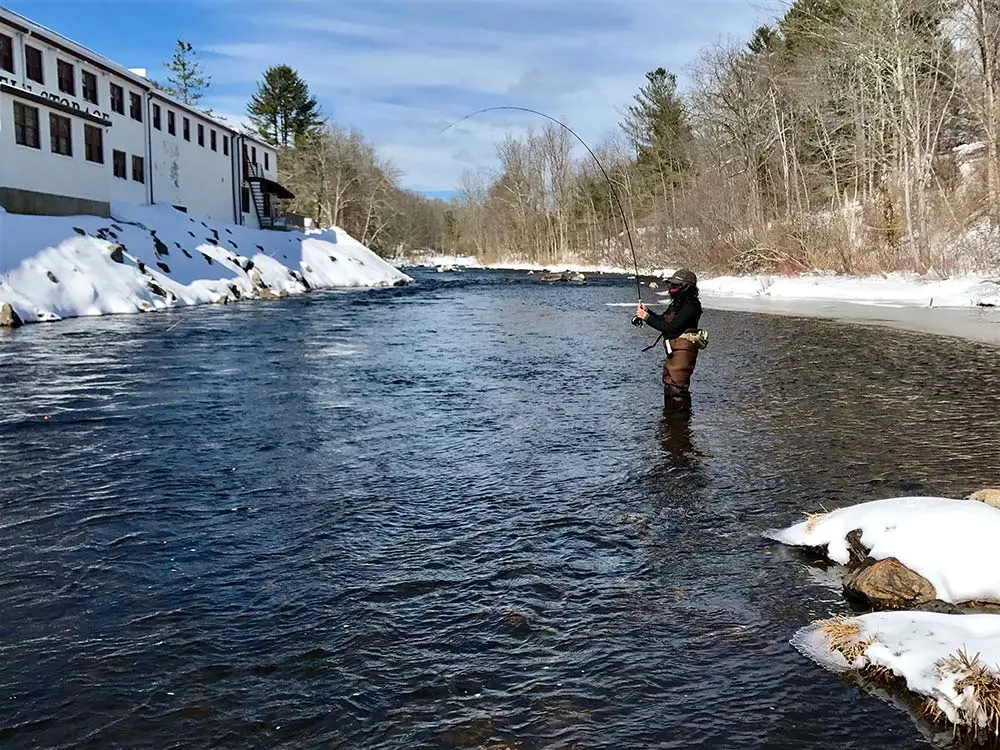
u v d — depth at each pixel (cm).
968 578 381
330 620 377
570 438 757
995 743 281
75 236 2330
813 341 1517
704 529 503
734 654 345
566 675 329
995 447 701
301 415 870
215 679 325
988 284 2238
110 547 473
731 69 4412
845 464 652
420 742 283
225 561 451
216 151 4438
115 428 803
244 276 3067
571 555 459
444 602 397
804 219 3569
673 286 888
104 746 280
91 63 3073
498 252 8981
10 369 1185
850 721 295
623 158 6862
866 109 3653
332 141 7812
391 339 1631
